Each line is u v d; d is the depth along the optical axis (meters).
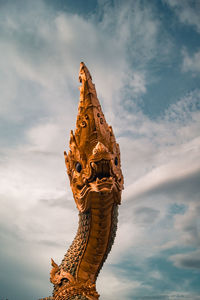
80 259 7.66
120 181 7.95
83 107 8.32
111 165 7.06
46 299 8.31
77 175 7.76
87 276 7.68
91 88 8.52
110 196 7.34
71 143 8.14
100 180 6.91
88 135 7.87
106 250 7.85
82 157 7.74
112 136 8.30
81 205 7.59
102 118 8.23
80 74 8.75
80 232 7.97
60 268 8.07
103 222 7.51
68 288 7.37
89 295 7.25
